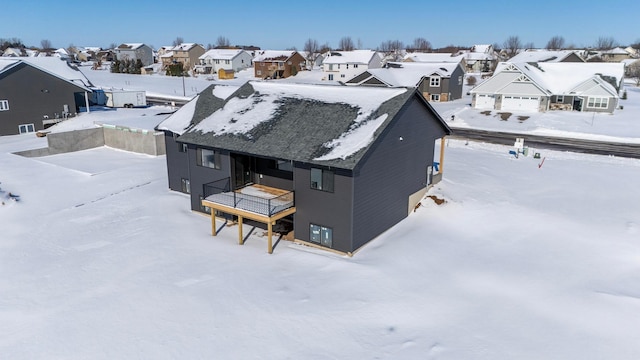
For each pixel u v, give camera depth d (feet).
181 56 437.17
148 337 46.29
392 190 73.31
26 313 51.16
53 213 83.15
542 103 184.14
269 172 78.84
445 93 232.94
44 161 123.13
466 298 52.85
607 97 176.65
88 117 166.30
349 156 61.82
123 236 72.23
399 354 43.32
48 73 163.22
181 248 67.72
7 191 93.71
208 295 54.03
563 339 45.01
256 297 53.62
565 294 53.21
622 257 61.72
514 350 43.55
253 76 362.53
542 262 61.21
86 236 72.59
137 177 105.29
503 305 51.21
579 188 91.25
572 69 196.44
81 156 130.00
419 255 64.03
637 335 45.27
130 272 60.18
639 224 72.18
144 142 130.41
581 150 127.13
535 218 74.49
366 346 44.60
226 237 72.69
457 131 159.84
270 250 66.44
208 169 79.61
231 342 45.37
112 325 48.39
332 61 322.55
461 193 86.07
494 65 404.57
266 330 47.21
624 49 493.77
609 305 50.52
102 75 374.63
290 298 53.31
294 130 71.41
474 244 67.21
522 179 97.60
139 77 359.05
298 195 68.74
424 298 52.90
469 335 45.98
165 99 249.34
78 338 46.37
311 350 44.09
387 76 227.40
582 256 62.39
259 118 77.41
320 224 67.31
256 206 68.80
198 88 293.23
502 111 187.32
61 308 51.93
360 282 56.80
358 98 74.18
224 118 81.51
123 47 486.38
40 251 67.46
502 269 59.62
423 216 78.64
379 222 71.15
